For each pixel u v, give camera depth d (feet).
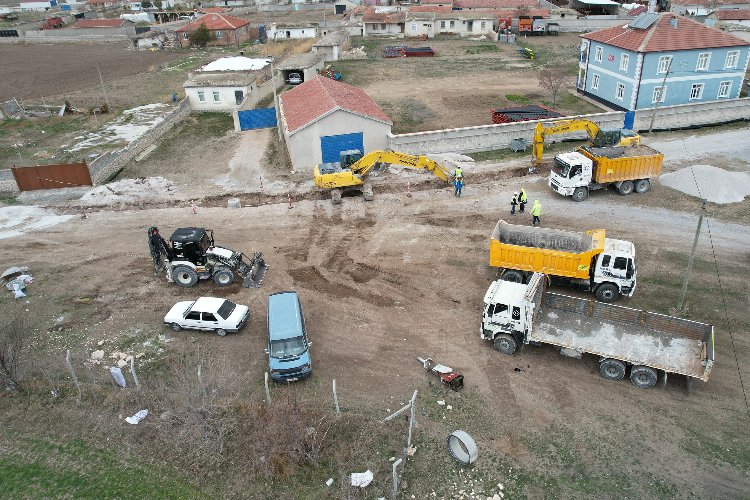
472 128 122.31
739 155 118.21
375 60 221.25
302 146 117.19
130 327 72.28
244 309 72.23
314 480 50.85
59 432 56.80
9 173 110.42
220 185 113.19
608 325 65.10
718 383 59.82
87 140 141.28
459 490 49.65
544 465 51.65
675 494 48.37
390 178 113.19
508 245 74.84
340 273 82.69
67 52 262.47
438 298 76.28
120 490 50.37
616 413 56.80
